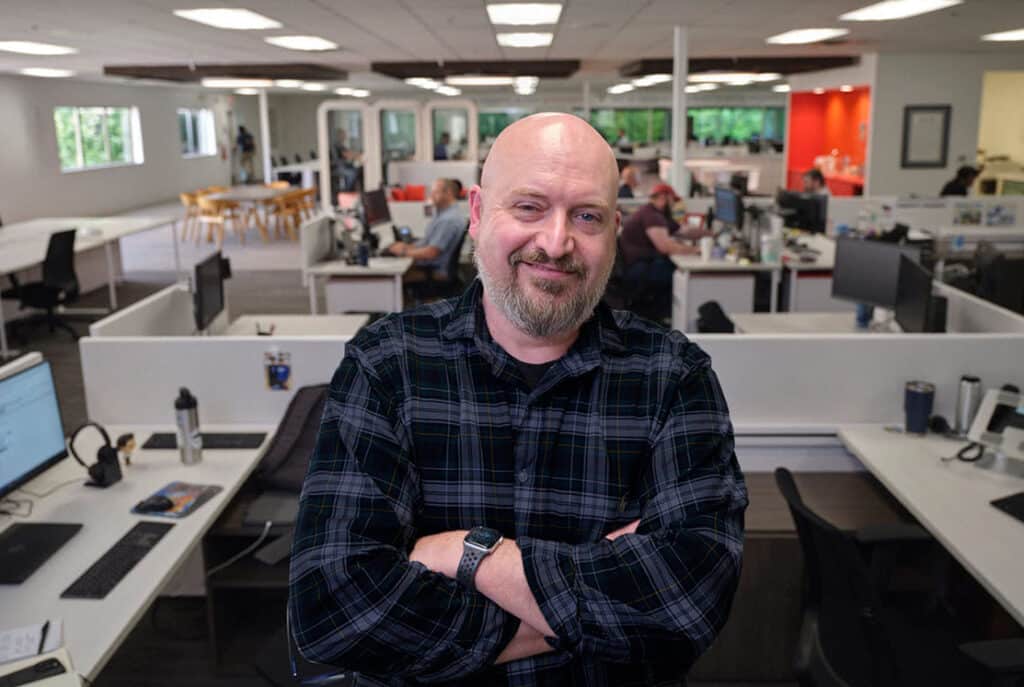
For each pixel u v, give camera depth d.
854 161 12.16
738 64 10.49
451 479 0.98
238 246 12.07
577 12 6.20
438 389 0.99
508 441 0.99
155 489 2.68
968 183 8.91
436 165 10.61
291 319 4.69
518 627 0.92
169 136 17.86
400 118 12.00
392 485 0.95
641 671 0.98
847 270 4.68
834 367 3.14
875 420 3.18
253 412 3.25
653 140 22.06
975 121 10.27
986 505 2.51
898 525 2.46
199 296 3.95
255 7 5.75
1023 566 2.15
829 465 3.21
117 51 8.77
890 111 10.26
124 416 3.25
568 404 1.00
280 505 2.80
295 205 13.27
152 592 2.09
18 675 1.70
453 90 18.23
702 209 8.79
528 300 0.93
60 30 6.95
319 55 9.49
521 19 6.55
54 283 6.85
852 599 1.99
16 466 2.46
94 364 3.21
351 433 0.96
